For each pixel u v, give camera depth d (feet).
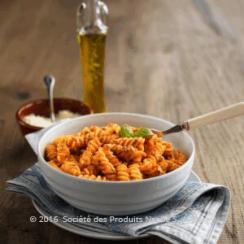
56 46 5.31
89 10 3.90
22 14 6.16
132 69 4.85
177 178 2.83
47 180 2.88
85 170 2.86
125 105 4.18
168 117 4.03
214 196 3.03
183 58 5.15
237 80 4.72
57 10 6.34
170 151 3.07
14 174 3.31
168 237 2.72
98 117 3.33
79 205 2.83
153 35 5.69
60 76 4.66
